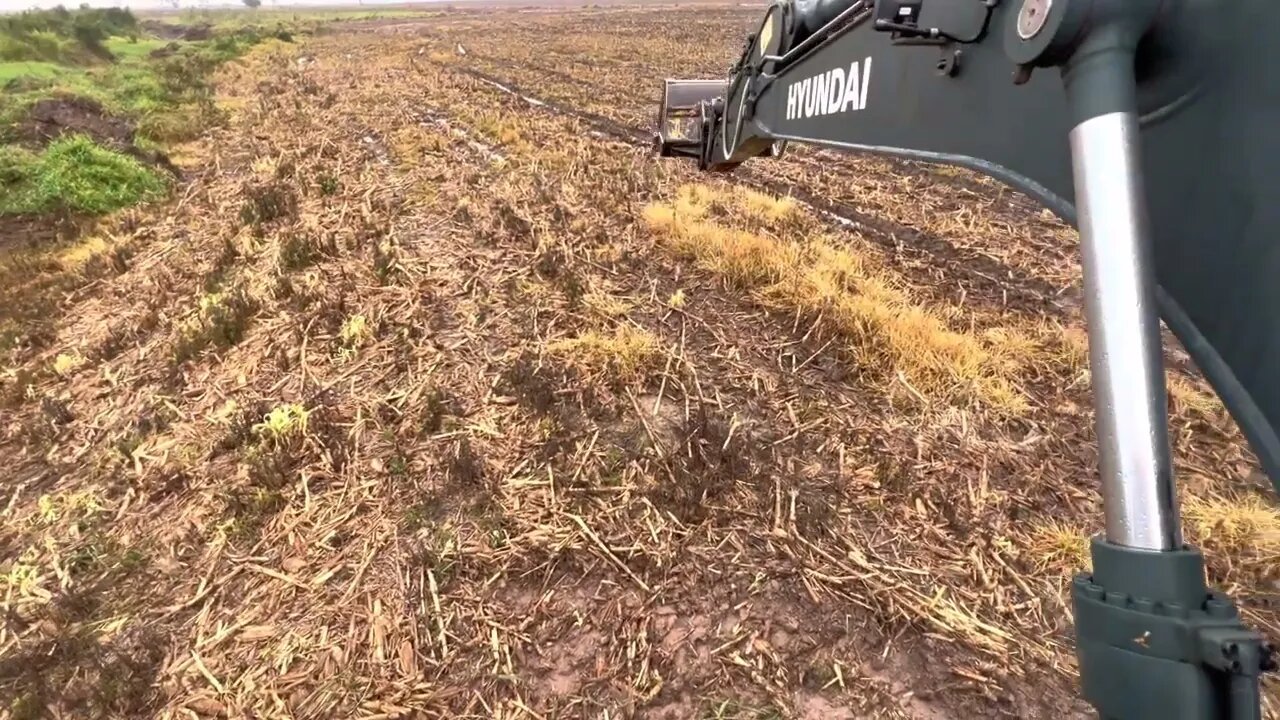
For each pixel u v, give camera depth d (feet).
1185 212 4.40
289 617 11.50
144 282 24.77
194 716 10.17
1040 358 17.01
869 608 10.86
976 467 13.70
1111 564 3.63
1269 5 3.75
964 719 9.49
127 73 70.85
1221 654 3.22
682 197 27.66
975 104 6.14
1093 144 3.90
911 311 18.28
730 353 17.33
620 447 14.30
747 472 13.38
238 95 65.67
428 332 18.80
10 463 16.31
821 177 31.27
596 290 20.22
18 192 33.37
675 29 120.16
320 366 18.01
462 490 13.53
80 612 11.98
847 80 8.52
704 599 11.21
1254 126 3.91
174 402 17.42
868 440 14.32
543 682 10.30
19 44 76.54
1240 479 13.37
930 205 27.71
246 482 14.30
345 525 13.12
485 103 51.37
